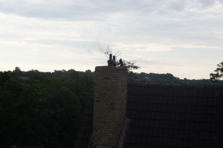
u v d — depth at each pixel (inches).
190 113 375.6
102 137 349.4
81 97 2305.6
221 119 362.0
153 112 385.1
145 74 2632.9
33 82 1990.7
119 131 361.1
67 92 1982.0
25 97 1627.7
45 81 2469.2
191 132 354.3
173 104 390.9
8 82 1755.7
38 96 1777.8
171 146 344.2
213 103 383.2
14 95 1651.1
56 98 1941.4
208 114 370.9
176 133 355.9
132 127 372.5
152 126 368.8
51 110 1793.8
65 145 1990.7
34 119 1608.0
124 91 379.2
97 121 354.0
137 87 425.1
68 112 1925.4
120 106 361.1
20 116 1556.3
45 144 1700.3
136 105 397.4
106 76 354.3
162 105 392.2
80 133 367.2
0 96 1534.2
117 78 350.6
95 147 351.6
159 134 358.3
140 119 379.9
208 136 346.6
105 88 353.7
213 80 2123.5
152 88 419.8
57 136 1857.8
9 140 1470.2
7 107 1557.6
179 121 368.5
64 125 1930.4
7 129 1501.0
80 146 350.9
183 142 345.7
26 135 1558.8
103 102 353.1
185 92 405.1
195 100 391.2
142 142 352.8
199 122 363.3
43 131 1648.6
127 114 388.8
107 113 350.0
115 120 347.3
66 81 2549.2
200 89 407.2
